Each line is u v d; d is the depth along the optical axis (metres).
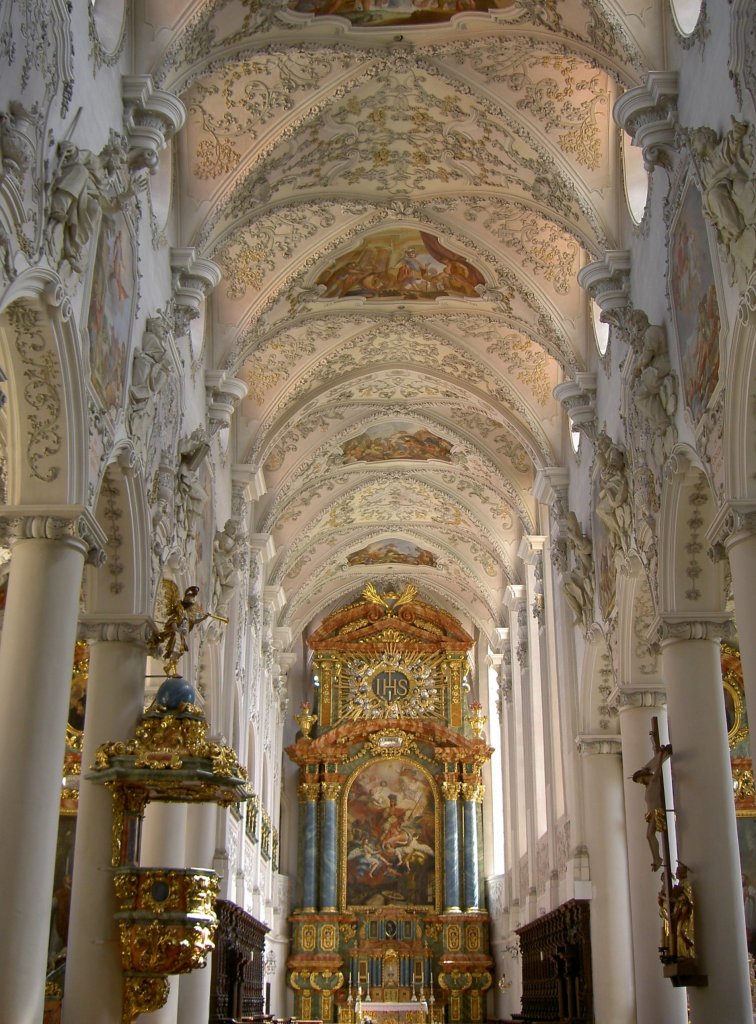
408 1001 37.50
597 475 20.88
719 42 12.66
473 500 33.16
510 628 35.94
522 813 32.88
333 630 42.78
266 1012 33.81
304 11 16.23
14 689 11.73
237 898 25.61
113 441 13.66
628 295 17.73
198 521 19.83
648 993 17.94
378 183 20.41
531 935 29.42
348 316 24.05
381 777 41.22
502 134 18.53
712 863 14.53
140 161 14.49
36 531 12.10
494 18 16.45
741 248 11.71
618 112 14.88
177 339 17.72
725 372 12.51
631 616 18.92
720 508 12.88
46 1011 20.97
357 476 32.97
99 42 13.06
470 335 24.62
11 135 9.50
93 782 14.23
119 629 15.04
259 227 20.88
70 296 11.60
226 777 14.25
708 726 15.20
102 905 13.88
